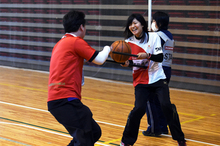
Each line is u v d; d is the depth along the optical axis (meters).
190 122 3.97
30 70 8.48
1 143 3.00
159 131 3.34
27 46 8.65
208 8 5.82
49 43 8.22
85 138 2.11
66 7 7.85
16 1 8.73
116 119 4.04
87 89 6.10
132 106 4.78
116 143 3.09
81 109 2.10
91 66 7.49
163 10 6.35
